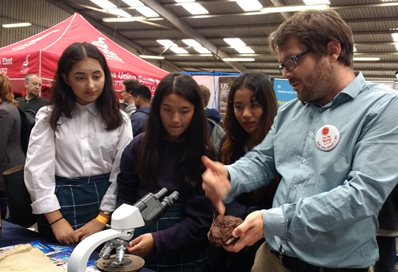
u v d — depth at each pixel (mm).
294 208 767
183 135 1313
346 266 901
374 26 8898
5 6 10148
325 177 877
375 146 784
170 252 1224
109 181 1448
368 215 749
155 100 1290
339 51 857
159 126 1306
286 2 8188
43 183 1350
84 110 1413
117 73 3957
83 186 1396
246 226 733
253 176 1029
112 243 790
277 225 753
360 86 899
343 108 895
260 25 10055
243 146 1602
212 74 6051
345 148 860
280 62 896
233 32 10805
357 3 7656
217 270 1424
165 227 1274
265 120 1505
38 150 1363
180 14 9703
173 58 14453
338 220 744
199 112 1296
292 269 1005
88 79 1336
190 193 1291
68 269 690
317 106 958
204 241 1327
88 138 1405
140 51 13320
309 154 929
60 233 1284
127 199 1366
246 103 1510
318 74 859
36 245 1247
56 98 1387
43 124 1388
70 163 1387
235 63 13805
